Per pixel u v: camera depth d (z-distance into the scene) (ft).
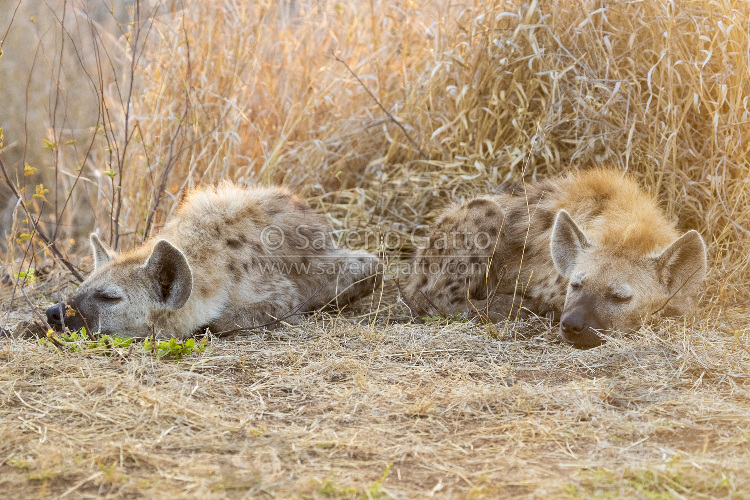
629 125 32.63
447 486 14.92
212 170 37.40
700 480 14.84
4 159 49.90
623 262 24.22
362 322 28.43
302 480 14.88
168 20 40.34
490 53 35.40
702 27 32.65
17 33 53.01
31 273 31.86
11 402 18.71
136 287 24.85
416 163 37.50
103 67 48.24
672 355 22.40
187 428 17.38
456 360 22.85
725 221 31.81
